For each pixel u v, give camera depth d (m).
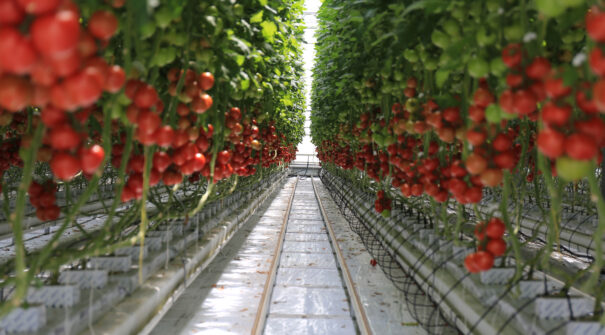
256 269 4.23
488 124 1.60
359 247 5.24
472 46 1.61
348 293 3.63
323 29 4.62
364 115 3.73
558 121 1.06
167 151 2.05
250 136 3.40
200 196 4.70
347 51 3.58
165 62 1.63
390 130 2.98
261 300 3.25
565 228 4.24
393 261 4.29
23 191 1.15
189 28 1.72
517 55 1.29
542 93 1.23
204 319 2.94
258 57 2.80
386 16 2.22
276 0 3.12
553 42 1.66
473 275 2.30
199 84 1.83
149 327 2.24
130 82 1.38
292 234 6.29
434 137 2.85
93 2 0.93
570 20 1.27
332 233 5.93
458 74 2.22
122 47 1.85
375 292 3.49
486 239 1.78
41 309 1.67
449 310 2.38
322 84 6.29
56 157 1.16
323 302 3.46
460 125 1.83
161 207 3.32
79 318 1.82
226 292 3.52
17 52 0.68
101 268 2.44
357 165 4.32
